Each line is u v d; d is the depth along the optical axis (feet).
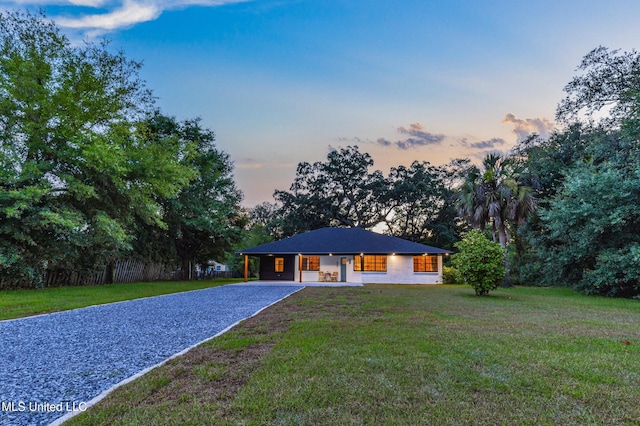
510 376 11.50
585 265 51.16
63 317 23.68
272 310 27.30
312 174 121.29
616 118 56.75
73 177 43.57
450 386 10.53
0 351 14.98
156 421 8.20
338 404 9.20
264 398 9.53
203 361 13.26
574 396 10.01
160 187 53.31
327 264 73.20
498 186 63.46
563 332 19.21
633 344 16.42
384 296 39.14
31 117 42.83
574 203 47.96
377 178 118.62
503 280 60.80
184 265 83.71
